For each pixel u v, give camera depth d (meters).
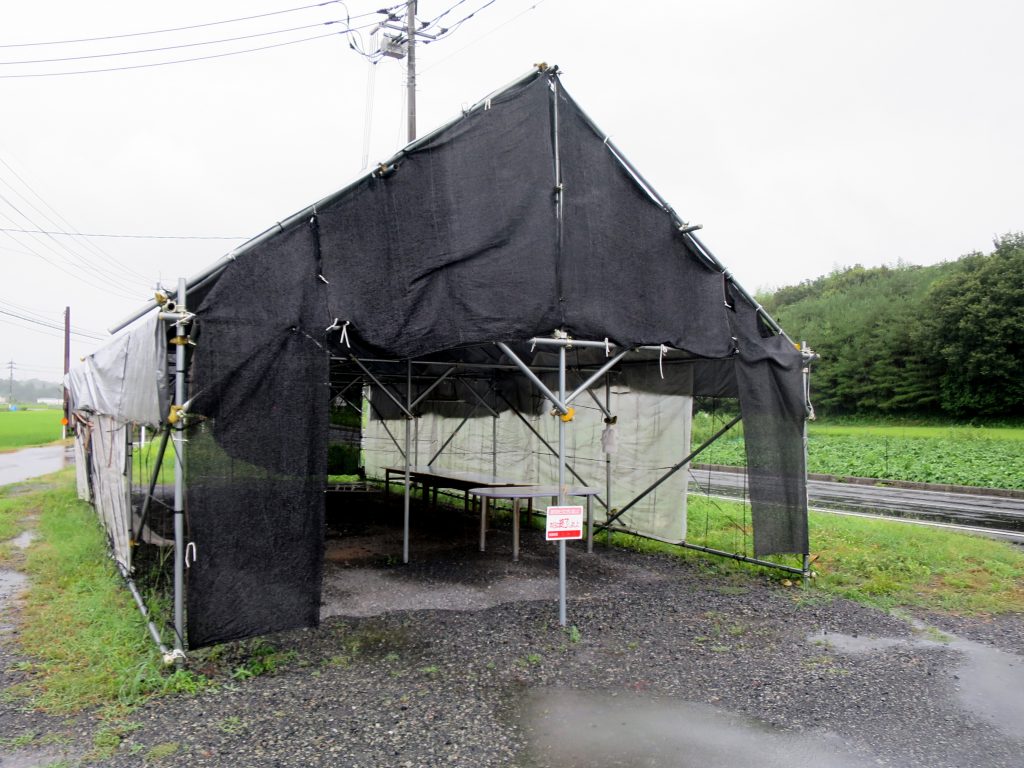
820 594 6.18
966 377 27.61
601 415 8.93
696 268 6.43
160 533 6.87
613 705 3.79
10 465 19.11
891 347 30.78
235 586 4.12
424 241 5.12
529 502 9.77
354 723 3.48
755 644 4.84
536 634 4.96
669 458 7.96
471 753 3.20
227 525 4.11
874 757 3.25
